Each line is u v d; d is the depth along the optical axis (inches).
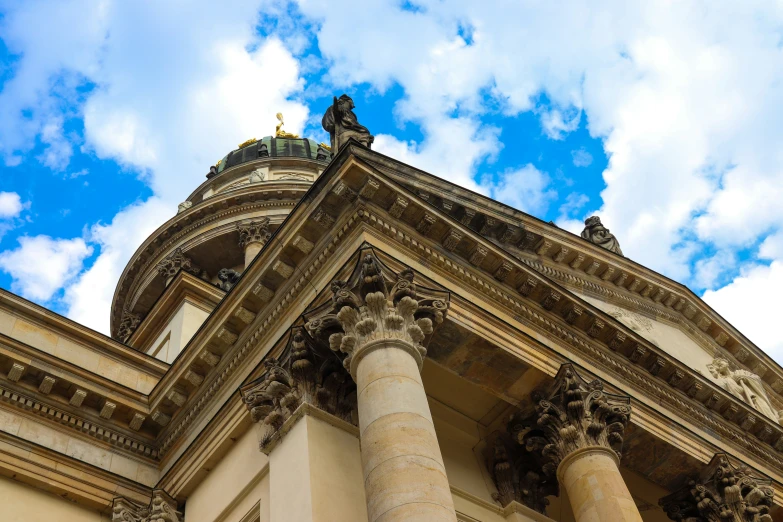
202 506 980.6
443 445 998.4
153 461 1105.4
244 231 2112.5
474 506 948.6
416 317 855.7
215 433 1002.7
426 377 994.1
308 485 773.3
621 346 1107.3
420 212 956.0
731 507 1082.1
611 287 1336.1
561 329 1055.0
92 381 1091.3
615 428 962.1
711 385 1184.2
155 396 1111.6
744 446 1221.1
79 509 1021.2
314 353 876.0
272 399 892.6
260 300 1001.5
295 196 2199.8
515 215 1170.6
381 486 682.8
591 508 874.8
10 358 1045.2
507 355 949.8
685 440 1101.1
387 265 889.5
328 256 941.2
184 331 1494.8
